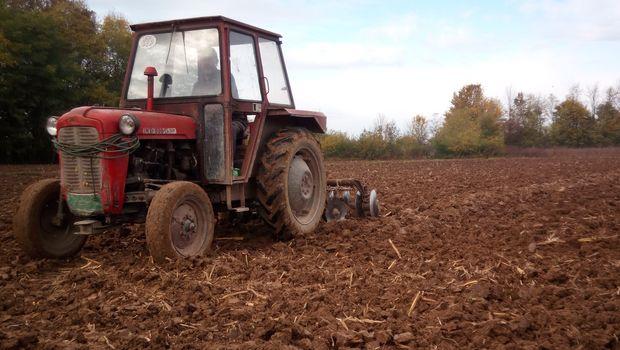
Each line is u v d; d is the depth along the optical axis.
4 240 6.60
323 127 7.44
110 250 6.15
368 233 6.92
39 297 4.41
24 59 24.41
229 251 5.84
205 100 5.88
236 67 6.14
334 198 7.91
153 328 3.69
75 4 34.00
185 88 6.00
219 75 5.89
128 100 6.23
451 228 7.45
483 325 3.65
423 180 15.56
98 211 5.20
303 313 3.94
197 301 4.22
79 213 5.25
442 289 4.45
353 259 5.60
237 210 6.01
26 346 3.42
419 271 5.09
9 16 24.70
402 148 34.56
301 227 6.66
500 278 4.80
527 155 36.66
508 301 4.21
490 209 9.34
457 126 35.53
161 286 4.56
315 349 3.30
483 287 4.35
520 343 3.39
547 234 6.88
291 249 6.02
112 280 4.75
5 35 23.84
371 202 8.13
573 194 11.25
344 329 3.65
